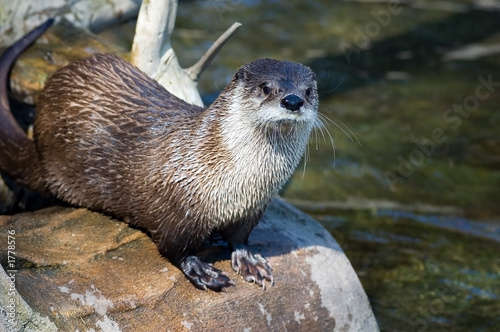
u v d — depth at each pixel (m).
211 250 9.52
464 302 11.41
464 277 12.02
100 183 9.71
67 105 9.99
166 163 9.09
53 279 8.38
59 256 8.76
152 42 11.51
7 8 12.30
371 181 14.77
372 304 11.22
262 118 8.51
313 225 10.38
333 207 13.88
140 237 9.44
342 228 13.19
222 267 9.21
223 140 8.77
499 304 11.41
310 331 9.05
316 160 15.30
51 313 7.84
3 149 10.88
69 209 10.12
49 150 10.16
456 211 13.96
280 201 10.77
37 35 11.91
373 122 16.77
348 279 9.62
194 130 9.05
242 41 19.52
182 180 8.91
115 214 9.75
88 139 9.77
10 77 11.73
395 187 14.62
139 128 9.56
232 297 8.76
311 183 14.57
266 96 8.58
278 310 8.92
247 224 9.20
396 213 13.79
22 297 7.75
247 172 8.76
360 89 18.11
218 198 8.84
